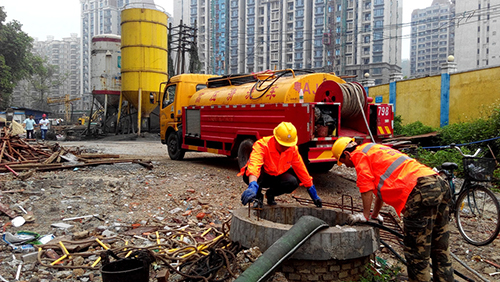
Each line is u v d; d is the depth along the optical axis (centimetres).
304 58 9438
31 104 11112
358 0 8412
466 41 8675
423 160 991
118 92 2880
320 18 9094
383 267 394
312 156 747
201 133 1070
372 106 830
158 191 731
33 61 6128
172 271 384
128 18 2366
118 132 2697
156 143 2127
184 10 11388
